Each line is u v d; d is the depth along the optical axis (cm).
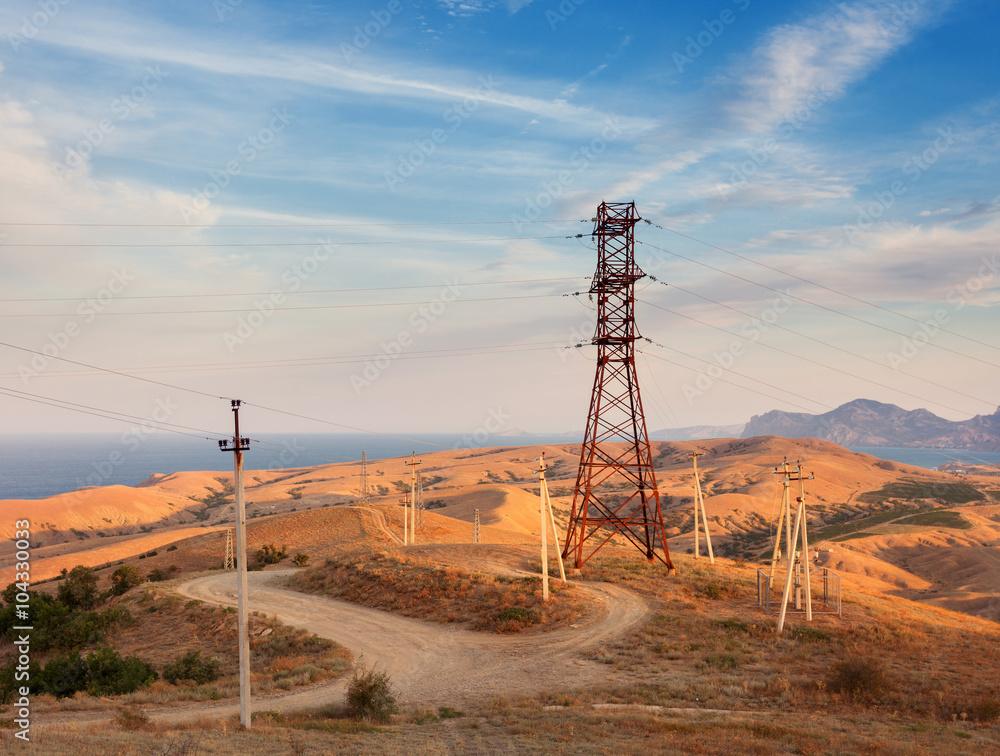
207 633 5350
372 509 13150
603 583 5747
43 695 3606
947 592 11100
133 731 2466
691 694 3173
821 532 19075
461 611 5212
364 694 3008
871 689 3122
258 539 11762
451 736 2472
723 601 5234
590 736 2400
